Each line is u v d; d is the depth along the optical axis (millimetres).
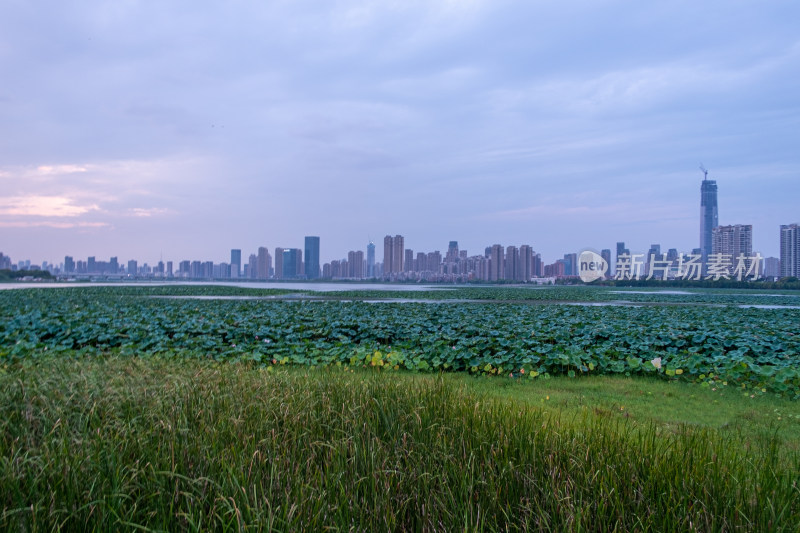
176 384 5340
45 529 2904
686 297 51938
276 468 3580
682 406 7562
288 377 6320
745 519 3191
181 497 3256
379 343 13766
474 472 3738
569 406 7363
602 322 18000
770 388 8531
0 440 3797
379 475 3605
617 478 3602
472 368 10242
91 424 4285
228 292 54531
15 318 15852
